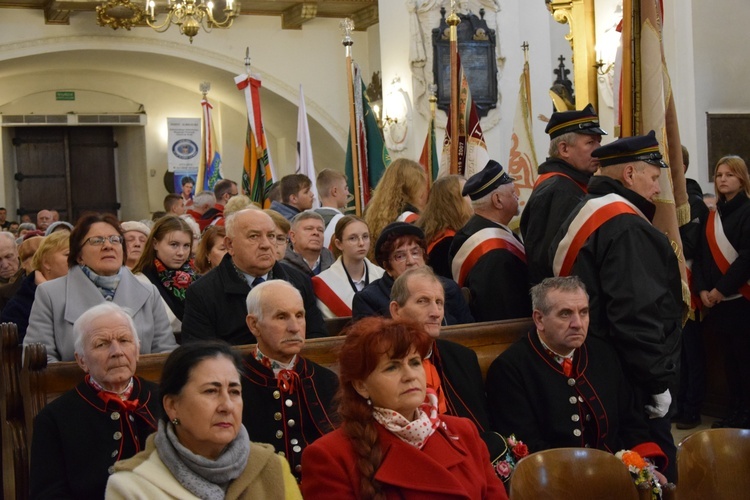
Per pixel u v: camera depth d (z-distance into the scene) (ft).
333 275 16.63
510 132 45.50
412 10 44.91
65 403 10.66
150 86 59.31
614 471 10.10
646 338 12.57
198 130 58.75
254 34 53.57
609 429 12.63
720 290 19.44
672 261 13.16
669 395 13.20
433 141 29.35
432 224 16.85
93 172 61.46
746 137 31.71
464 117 24.41
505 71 45.39
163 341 13.88
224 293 13.29
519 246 15.46
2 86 56.39
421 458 9.02
